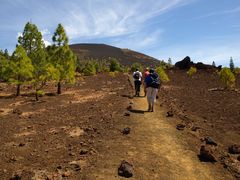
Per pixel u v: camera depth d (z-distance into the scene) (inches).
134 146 382.0
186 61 2481.5
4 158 363.6
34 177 299.0
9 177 305.9
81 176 295.7
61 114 660.1
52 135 464.8
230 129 502.0
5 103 965.8
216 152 380.2
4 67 1233.4
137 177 297.3
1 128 542.3
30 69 1135.6
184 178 307.0
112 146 382.0
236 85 1390.3
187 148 387.9
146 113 593.9
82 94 1119.0
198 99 860.6
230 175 323.6
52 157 357.7
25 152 383.9
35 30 1371.8
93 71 2672.2
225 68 1220.5
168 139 417.1
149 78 614.5
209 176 317.7
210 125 522.6
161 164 332.2
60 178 292.5
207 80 1651.1
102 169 311.0
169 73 2212.1
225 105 739.4
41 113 706.8
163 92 1066.1
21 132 502.6
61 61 1224.8
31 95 1202.0
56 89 1400.1
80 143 398.3
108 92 1120.8
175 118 554.3
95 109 679.7
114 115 574.2
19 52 1162.0
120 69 3540.8
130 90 1117.1
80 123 534.0
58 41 1237.7
